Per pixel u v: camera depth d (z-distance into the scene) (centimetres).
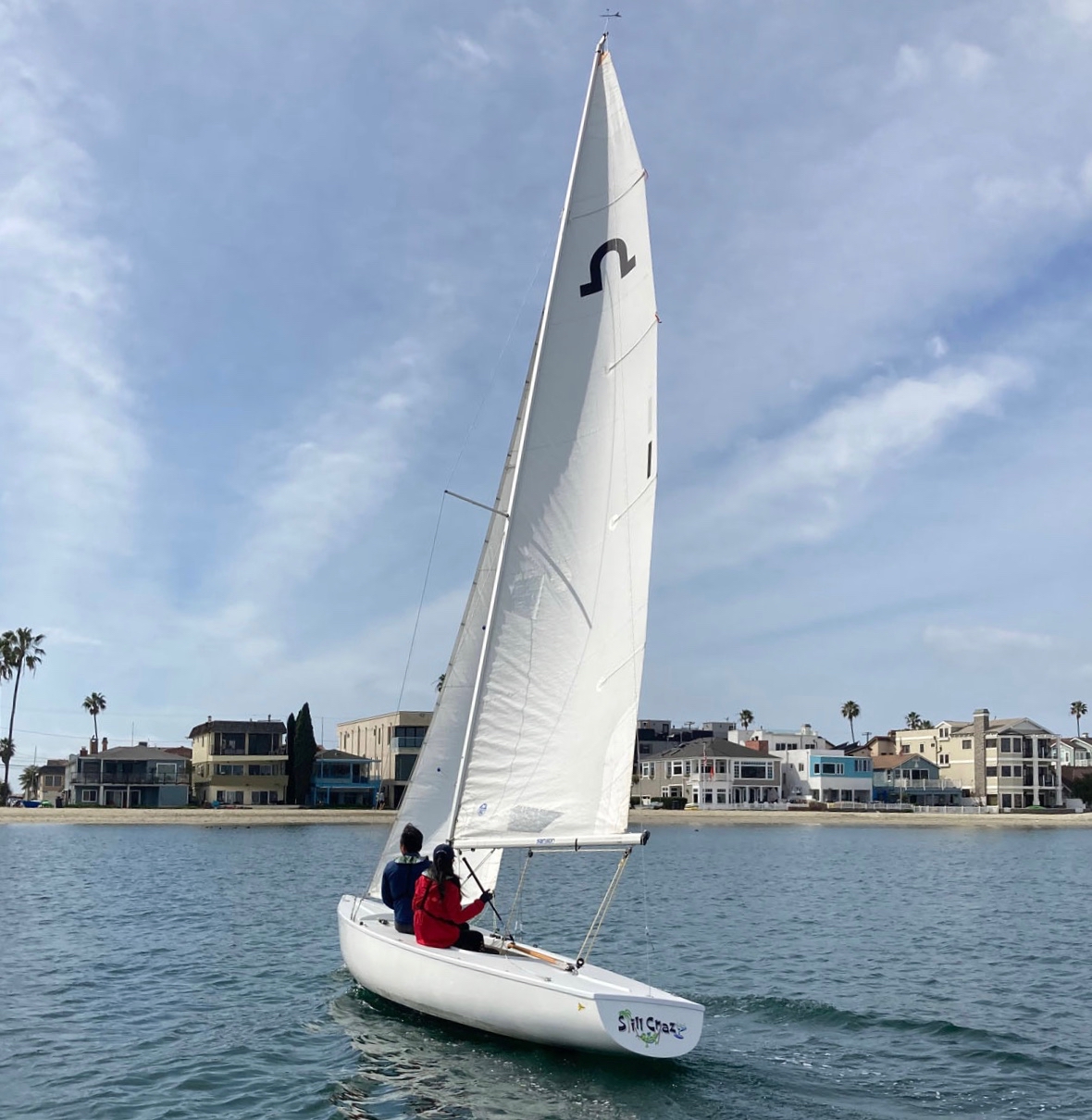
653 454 1438
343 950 1633
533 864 4994
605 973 1324
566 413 1473
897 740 13738
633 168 1485
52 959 2044
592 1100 1151
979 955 2203
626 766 1383
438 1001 1382
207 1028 1462
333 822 8756
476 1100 1148
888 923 2739
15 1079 1240
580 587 1448
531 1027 1268
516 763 1440
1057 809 11681
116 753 10150
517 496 1468
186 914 2761
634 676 1400
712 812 10506
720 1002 1669
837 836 7969
